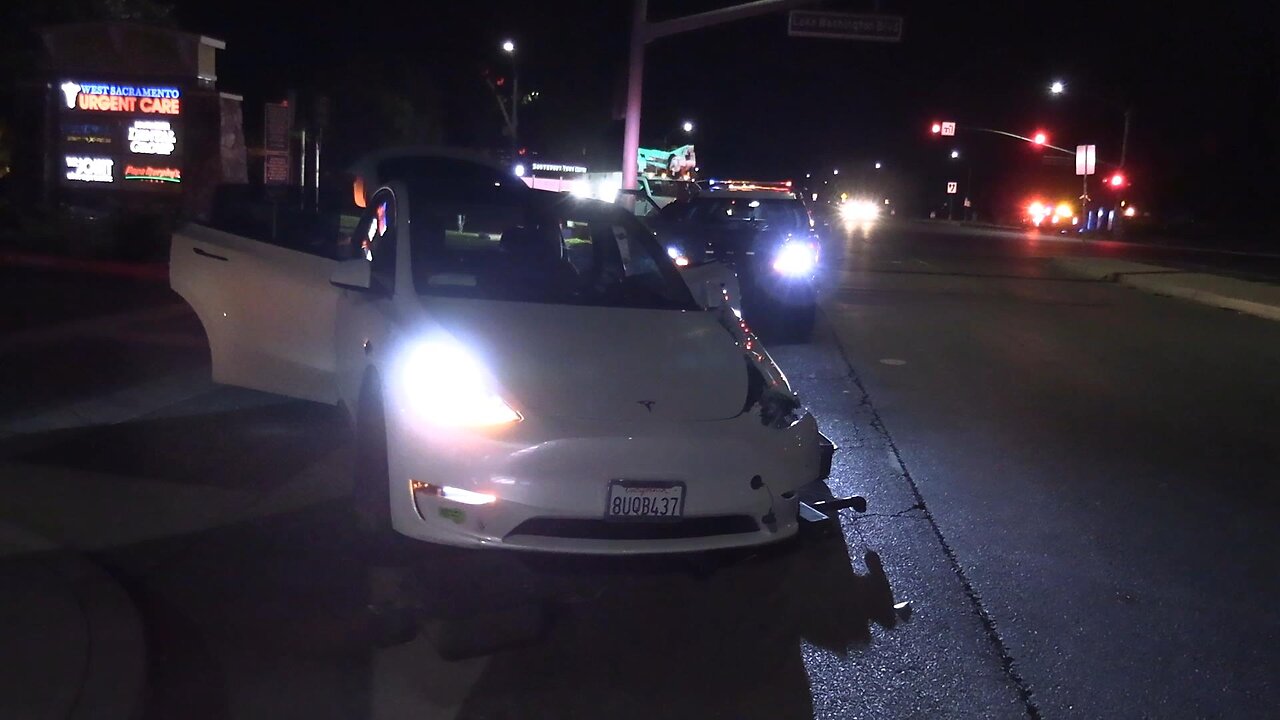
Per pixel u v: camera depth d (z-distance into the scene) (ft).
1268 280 96.22
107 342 36.73
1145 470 27.89
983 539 22.38
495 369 17.81
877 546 21.81
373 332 20.15
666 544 17.01
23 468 24.08
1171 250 152.97
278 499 22.74
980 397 36.47
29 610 16.76
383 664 16.03
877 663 16.70
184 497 22.68
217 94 73.36
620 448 16.87
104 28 71.77
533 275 22.31
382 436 18.98
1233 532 23.25
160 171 73.05
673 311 21.31
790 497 18.12
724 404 18.21
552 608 18.24
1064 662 16.92
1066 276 91.50
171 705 14.62
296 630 16.96
